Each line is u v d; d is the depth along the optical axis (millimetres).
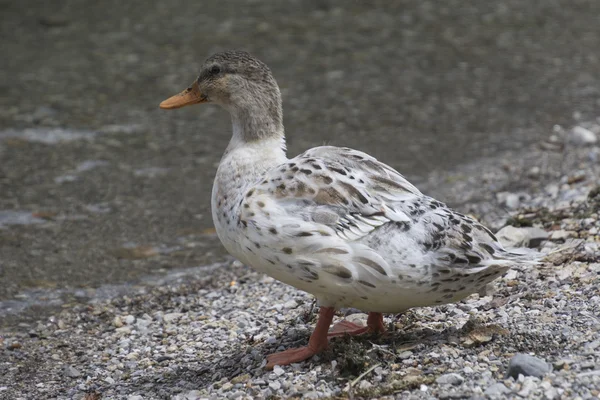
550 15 25594
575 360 7234
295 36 23609
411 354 7871
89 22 24516
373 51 22641
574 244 10258
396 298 7691
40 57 22000
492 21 25016
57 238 13375
